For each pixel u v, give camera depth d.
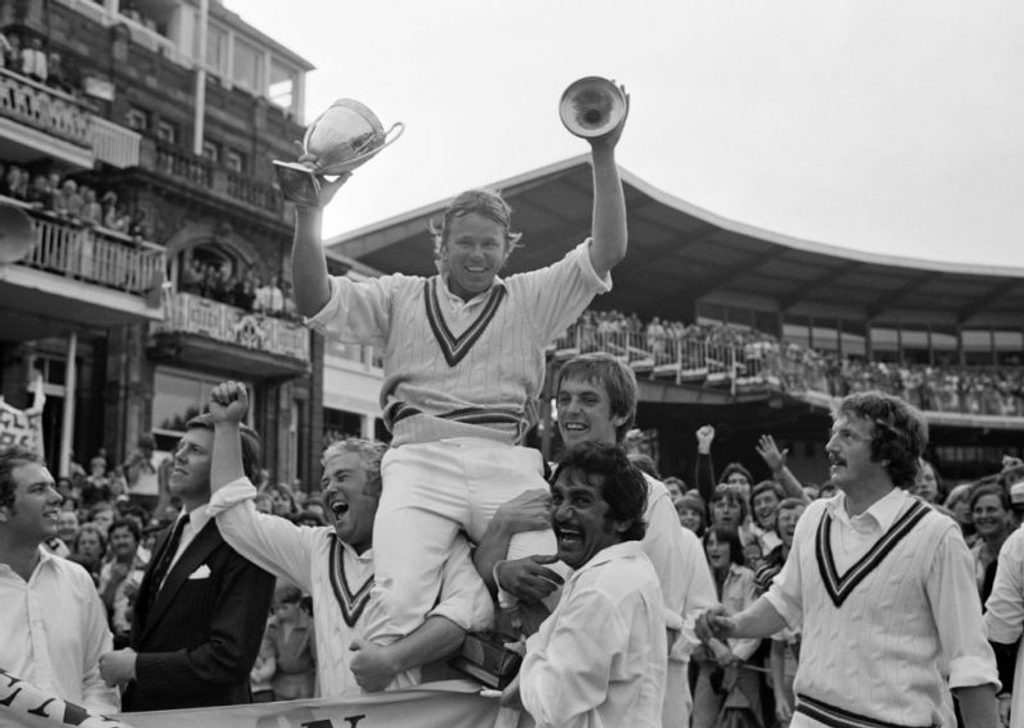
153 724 3.22
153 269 20.72
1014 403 38.31
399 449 3.64
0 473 3.88
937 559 3.64
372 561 3.86
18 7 21.47
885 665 3.65
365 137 3.49
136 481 18.59
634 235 33.47
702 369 31.73
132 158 22.00
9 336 20.52
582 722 2.97
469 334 3.65
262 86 28.12
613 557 3.13
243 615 3.96
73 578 4.05
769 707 6.88
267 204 25.23
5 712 3.19
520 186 27.61
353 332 3.72
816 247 36.00
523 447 3.75
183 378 23.45
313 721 3.34
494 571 3.42
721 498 7.17
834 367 36.03
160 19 26.17
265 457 24.81
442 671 3.56
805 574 3.91
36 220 18.67
